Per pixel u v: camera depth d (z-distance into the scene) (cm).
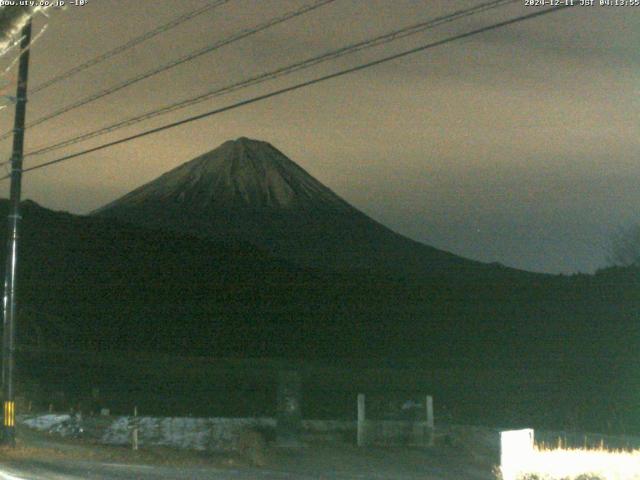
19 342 5678
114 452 2370
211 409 3731
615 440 2675
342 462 2320
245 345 6638
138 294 8394
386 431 2670
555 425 3175
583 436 2778
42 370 4641
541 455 1977
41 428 2862
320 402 3922
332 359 6038
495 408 3675
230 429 2823
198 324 7350
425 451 2509
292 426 2591
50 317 6644
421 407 3522
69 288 8031
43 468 1925
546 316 5534
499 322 6184
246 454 2361
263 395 4244
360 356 6131
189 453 2442
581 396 3609
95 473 1859
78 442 2588
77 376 4578
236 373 5081
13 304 2406
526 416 3412
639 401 3359
